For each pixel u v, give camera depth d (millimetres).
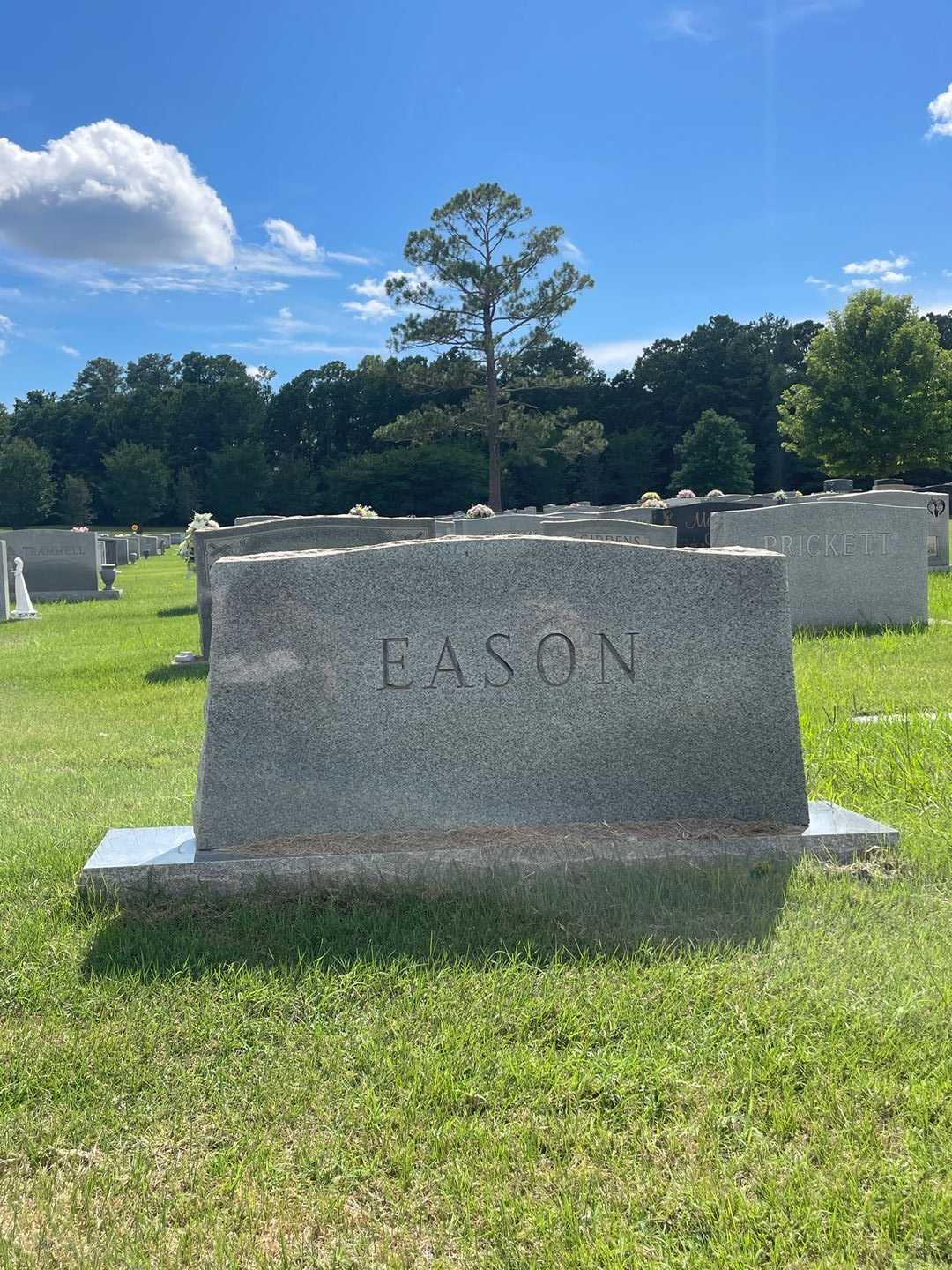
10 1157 1248
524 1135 1257
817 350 23812
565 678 2180
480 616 2156
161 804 2697
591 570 2180
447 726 2152
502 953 1692
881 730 3100
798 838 2135
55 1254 1090
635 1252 1069
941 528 8891
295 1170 1216
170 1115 1324
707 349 38062
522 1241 1100
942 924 1808
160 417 45406
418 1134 1266
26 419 47062
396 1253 1084
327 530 5750
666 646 2205
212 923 1850
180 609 9227
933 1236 1079
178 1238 1113
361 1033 1480
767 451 36812
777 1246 1064
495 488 27359
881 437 22703
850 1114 1280
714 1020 1488
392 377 26938
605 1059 1400
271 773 2104
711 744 2221
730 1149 1231
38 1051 1455
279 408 43250
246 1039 1483
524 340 26062
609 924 1796
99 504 45031
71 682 5125
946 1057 1386
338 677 2121
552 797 2184
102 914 1901
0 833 2439
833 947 1702
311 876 1979
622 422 39188
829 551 5965
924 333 22859
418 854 2025
